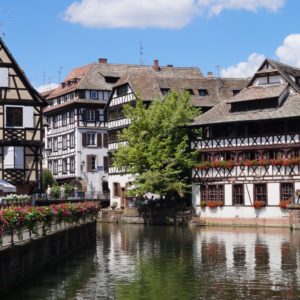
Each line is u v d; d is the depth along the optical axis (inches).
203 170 2223.2
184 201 2316.7
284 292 855.7
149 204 2301.9
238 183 2140.7
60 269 1055.0
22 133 1717.5
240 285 906.7
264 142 2096.5
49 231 1047.0
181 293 852.0
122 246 1433.3
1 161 1705.2
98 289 879.7
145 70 2642.7
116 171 2694.4
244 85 2664.9
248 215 2113.7
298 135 2036.2
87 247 1408.7
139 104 2282.2
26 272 894.4
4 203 1339.8
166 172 2217.0
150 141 2230.6
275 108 2095.2
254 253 1267.2
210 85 2625.5
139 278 968.9
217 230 1930.4
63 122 3134.8
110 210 2426.2
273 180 2066.9
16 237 853.2
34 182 1723.7
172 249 1359.5
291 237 1625.2
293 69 2310.5
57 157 3196.4
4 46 1711.4
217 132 2231.8
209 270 1045.2
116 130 2704.2
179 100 2314.2
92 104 3004.4
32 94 1729.8
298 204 1918.1
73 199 2420.0
